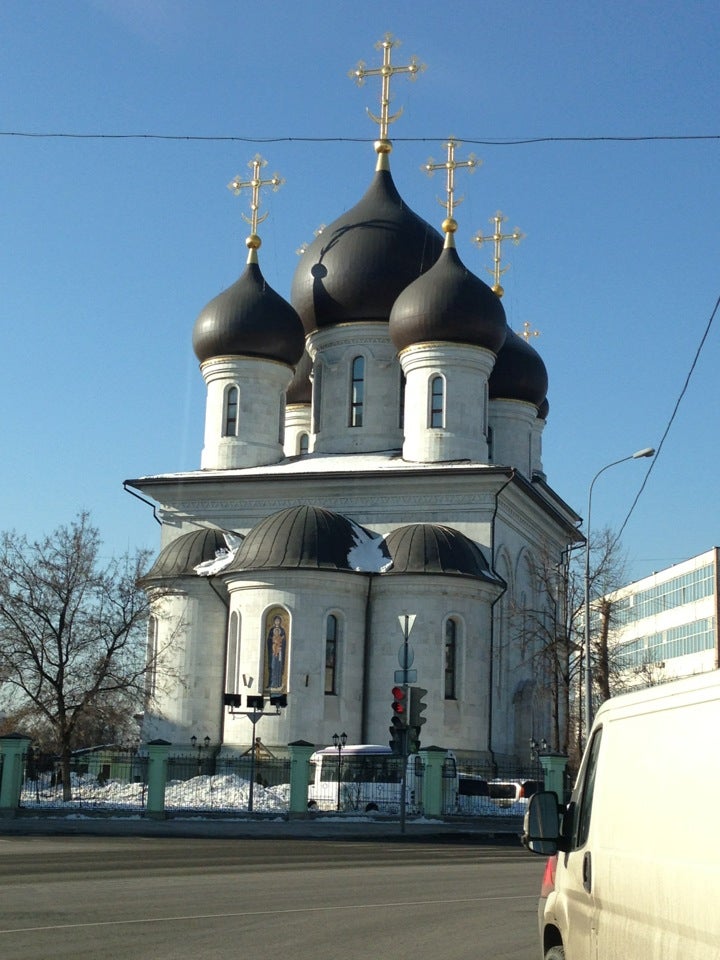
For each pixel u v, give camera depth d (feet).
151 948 45.21
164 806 136.87
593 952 29.66
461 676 185.57
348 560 188.34
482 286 205.16
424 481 196.03
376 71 229.04
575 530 234.38
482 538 193.88
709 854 23.38
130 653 179.73
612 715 30.25
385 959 44.34
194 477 205.26
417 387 203.31
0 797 133.18
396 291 214.69
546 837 33.19
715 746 23.73
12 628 172.04
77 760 160.76
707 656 282.15
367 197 223.92
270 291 214.28
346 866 82.53
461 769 179.83
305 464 207.92
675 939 24.62
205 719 192.54
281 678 183.11
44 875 69.92
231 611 189.26
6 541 173.99
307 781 139.85
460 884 72.18
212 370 213.46
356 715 185.06
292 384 243.81
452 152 210.38
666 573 311.47
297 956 44.52
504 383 236.22
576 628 212.23
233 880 70.33
